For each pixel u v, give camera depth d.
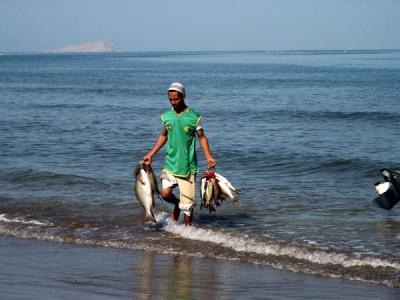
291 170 14.20
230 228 9.15
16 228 9.43
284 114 28.11
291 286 6.62
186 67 119.12
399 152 16.34
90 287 6.59
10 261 7.72
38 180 12.98
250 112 29.64
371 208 10.31
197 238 8.61
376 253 7.81
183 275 7.05
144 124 24.95
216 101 38.31
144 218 9.39
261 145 18.17
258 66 117.31
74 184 12.56
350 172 13.80
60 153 16.84
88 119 27.09
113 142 19.09
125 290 6.47
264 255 7.82
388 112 27.34
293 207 10.47
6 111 31.30
